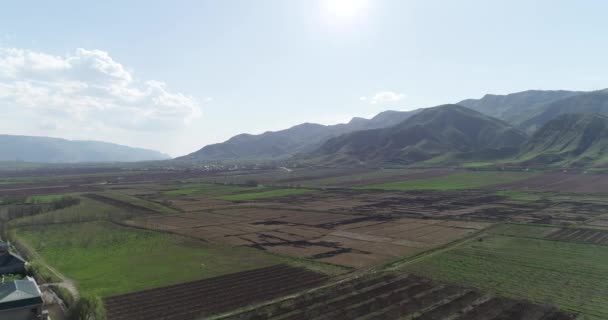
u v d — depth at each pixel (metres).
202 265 74.56
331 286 61.25
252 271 70.31
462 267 70.69
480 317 49.62
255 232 106.44
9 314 47.75
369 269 70.31
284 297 57.22
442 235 98.56
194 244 92.88
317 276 66.88
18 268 70.62
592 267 69.44
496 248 84.38
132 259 79.44
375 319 49.34
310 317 50.09
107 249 88.38
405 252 82.25
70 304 53.84
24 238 99.69
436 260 75.75
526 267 70.12
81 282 64.62
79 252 85.69
